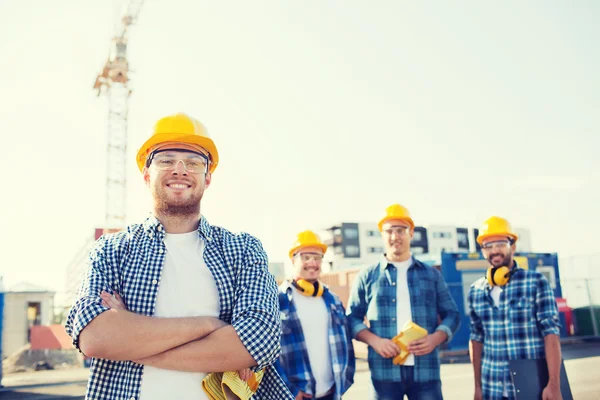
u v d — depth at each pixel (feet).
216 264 6.20
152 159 6.47
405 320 13.88
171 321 5.54
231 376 5.61
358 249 242.78
